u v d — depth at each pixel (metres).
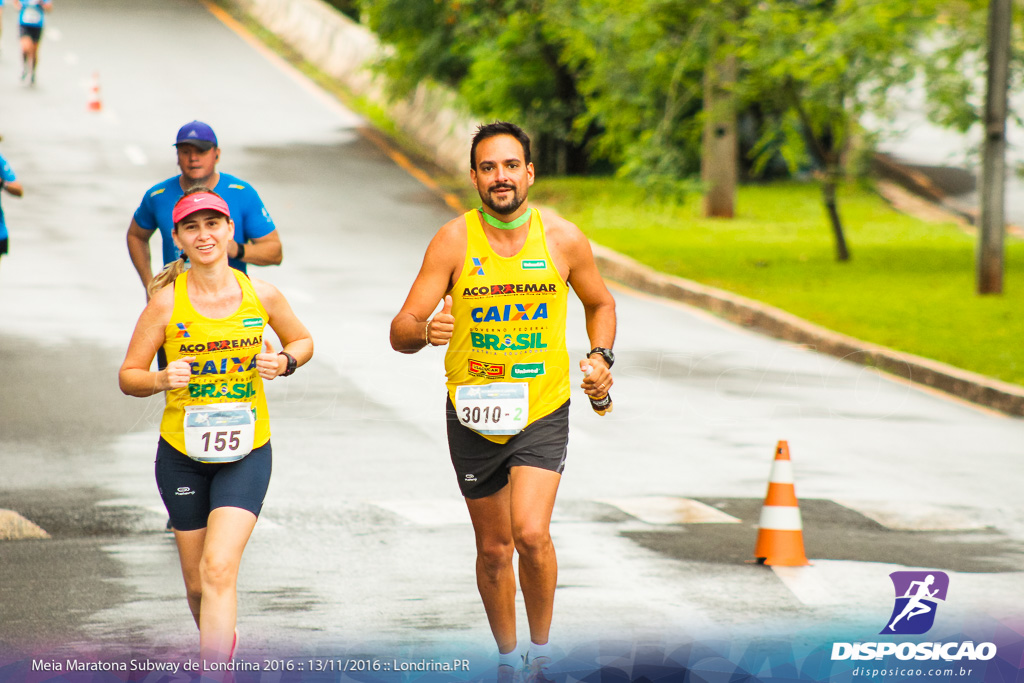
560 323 15.73
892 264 58.53
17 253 53.12
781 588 20.09
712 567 21.19
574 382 35.03
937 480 27.81
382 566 20.86
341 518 23.55
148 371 15.03
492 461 15.84
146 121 90.50
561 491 26.05
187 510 15.60
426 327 15.28
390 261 56.41
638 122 63.03
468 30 85.44
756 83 59.16
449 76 95.81
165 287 15.34
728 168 72.38
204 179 21.83
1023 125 56.06
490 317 15.52
